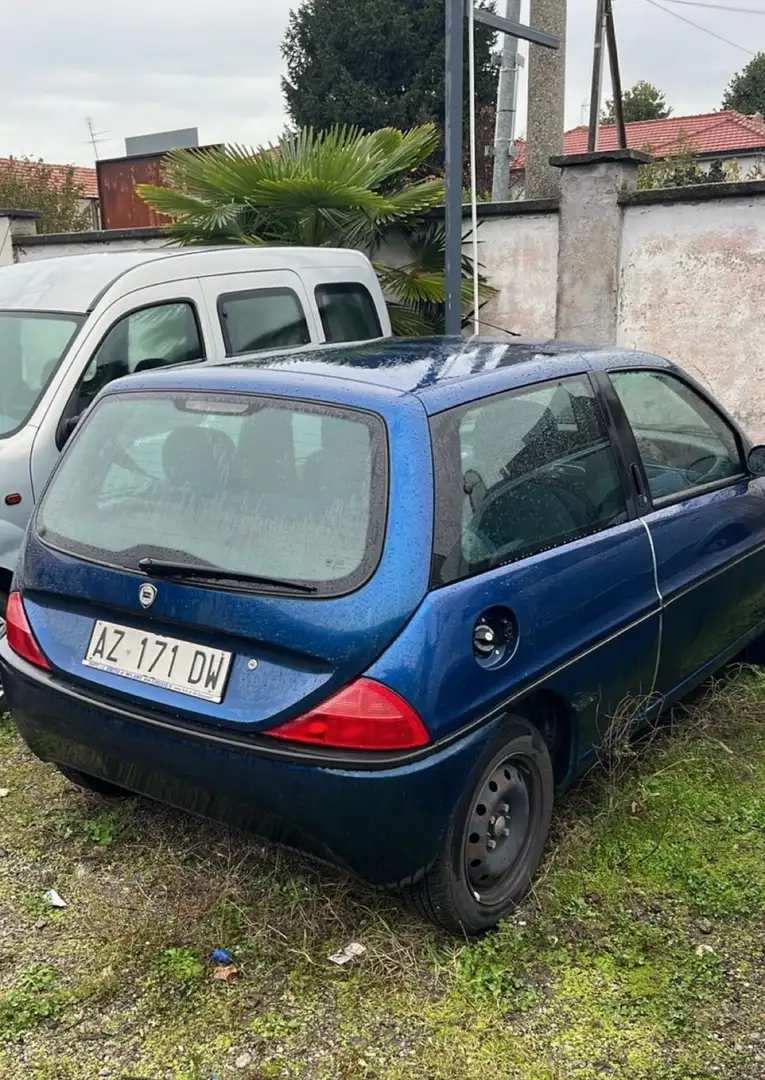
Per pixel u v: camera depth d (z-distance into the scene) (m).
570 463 3.22
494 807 2.86
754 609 4.34
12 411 4.73
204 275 5.61
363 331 6.64
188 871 3.19
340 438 2.74
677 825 3.45
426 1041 2.54
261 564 2.65
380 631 2.49
